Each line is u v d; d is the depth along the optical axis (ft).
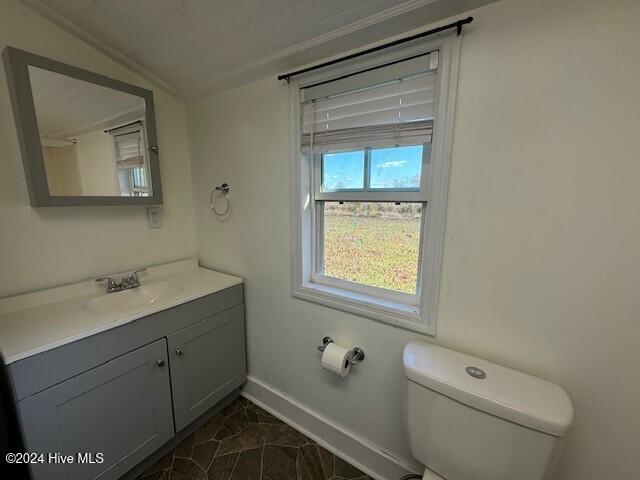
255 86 4.66
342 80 3.76
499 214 2.93
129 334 3.76
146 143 5.07
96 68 4.56
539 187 2.71
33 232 4.15
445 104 3.03
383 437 4.20
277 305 5.09
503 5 2.64
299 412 5.07
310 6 3.22
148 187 5.17
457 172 3.08
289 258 4.76
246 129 4.91
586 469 2.86
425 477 3.08
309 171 4.52
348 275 4.56
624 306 2.50
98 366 3.49
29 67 3.73
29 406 2.99
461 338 3.34
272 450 4.68
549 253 2.75
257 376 5.72
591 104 2.42
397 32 3.25
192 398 4.72
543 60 2.55
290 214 4.59
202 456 4.55
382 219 4.09
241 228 5.36
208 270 6.07
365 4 3.02
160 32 4.10
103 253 4.93
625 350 2.55
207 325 4.82
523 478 2.55
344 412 4.56
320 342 4.63
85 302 4.35
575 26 2.39
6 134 3.82
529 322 2.92
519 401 2.52
